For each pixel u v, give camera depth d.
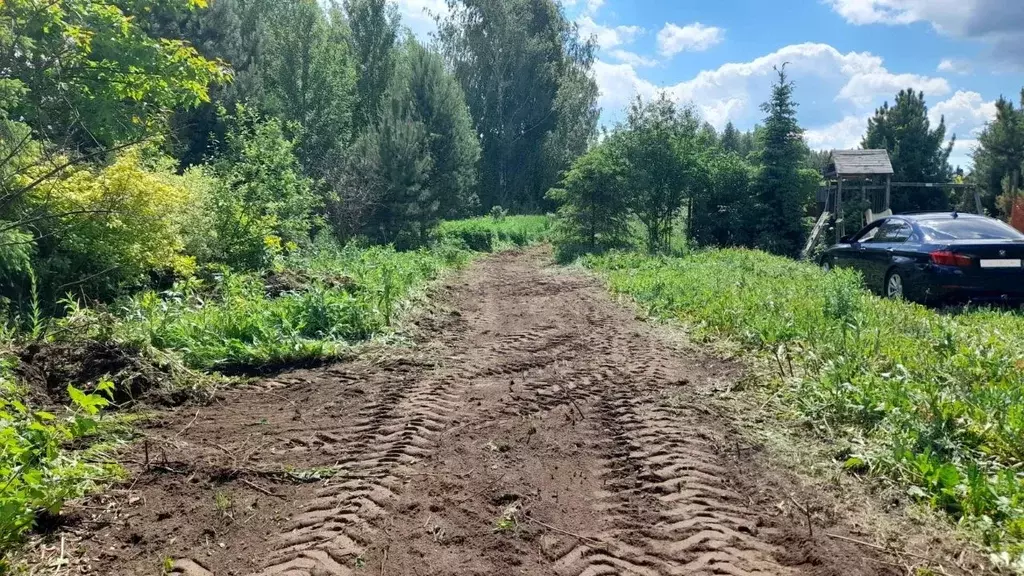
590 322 8.84
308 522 3.31
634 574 2.92
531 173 43.22
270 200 12.56
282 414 4.98
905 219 10.34
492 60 41.41
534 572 2.93
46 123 8.71
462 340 7.67
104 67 9.55
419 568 2.94
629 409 5.08
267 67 27.36
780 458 4.11
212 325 6.91
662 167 22.14
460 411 5.04
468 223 27.30
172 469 3.89
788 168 23.34
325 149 26.83
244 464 3.99
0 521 2.88
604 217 21.67
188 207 10.83
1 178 6.85
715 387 5.59
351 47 34.03
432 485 3.73
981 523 3.20
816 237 23.30
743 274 11.70
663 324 8.43
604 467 4.06
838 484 3.75
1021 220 26.23
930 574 2.89
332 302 7.64
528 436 4.54
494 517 3.40
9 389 4.45
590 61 47.72
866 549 3.09
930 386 4.65
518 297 11.54
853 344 5.95
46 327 6.27
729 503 3.56
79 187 8.51
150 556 3.01
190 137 22.12
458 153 25.41
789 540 3.18
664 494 3.68
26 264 7.46
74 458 3.82
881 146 37.66
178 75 9.89
